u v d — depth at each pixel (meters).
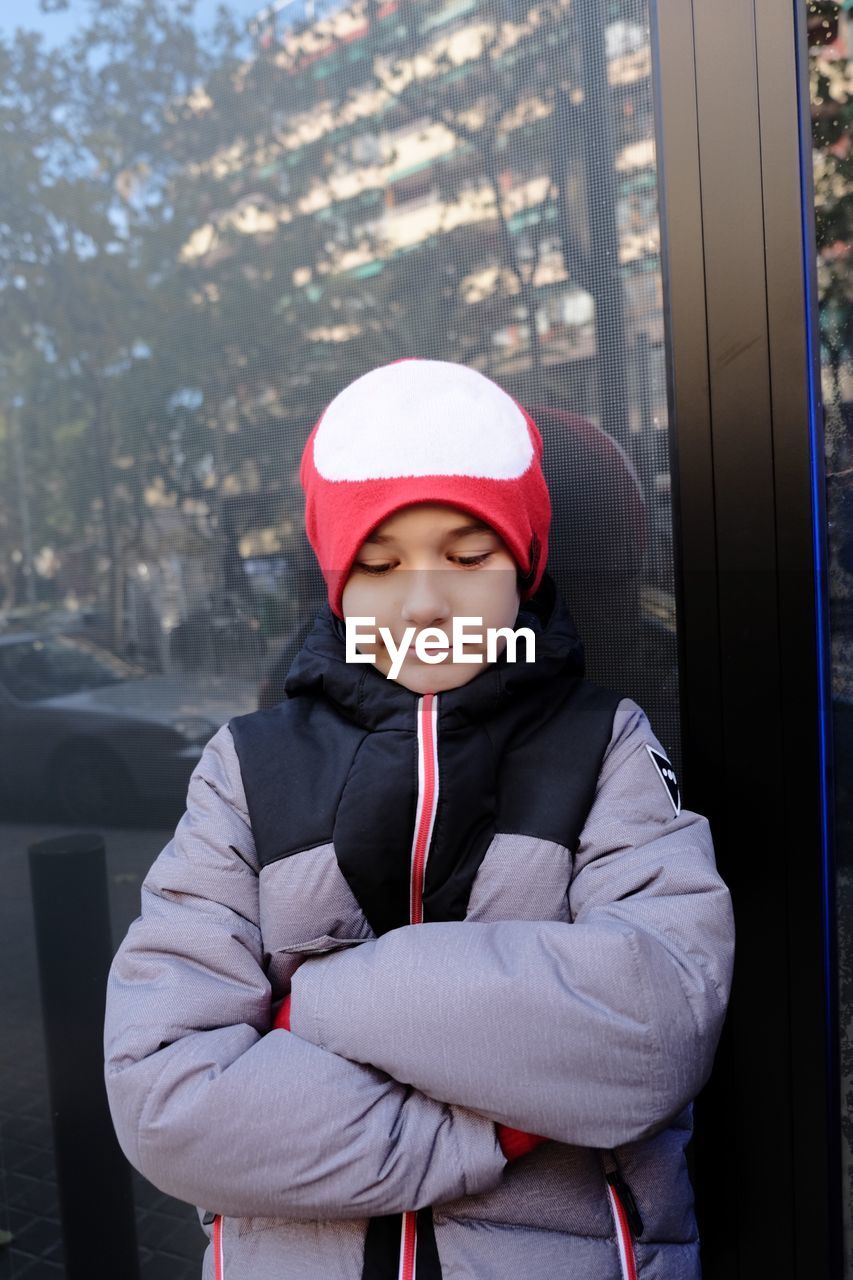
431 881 0.79
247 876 0.82
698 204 0.99
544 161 1.13
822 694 0.99
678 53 0.98
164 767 1.45
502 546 0.80
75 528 1.48
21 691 1.53
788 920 1.01
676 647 1.07
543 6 1.11
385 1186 0.65
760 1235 1.03
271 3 1.26
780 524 0.99
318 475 0.83
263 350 1.33
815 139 0.96
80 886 1.45
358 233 1.25
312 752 0.85
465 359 1.20
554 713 0.85
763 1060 1.02
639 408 1.09
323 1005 0.70
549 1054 0.65
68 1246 1.45
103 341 1.43
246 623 1.38
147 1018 0.72
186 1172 0.67
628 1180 0.78
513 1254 0.71
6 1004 1.57
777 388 0.98
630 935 0.67
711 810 1.03
